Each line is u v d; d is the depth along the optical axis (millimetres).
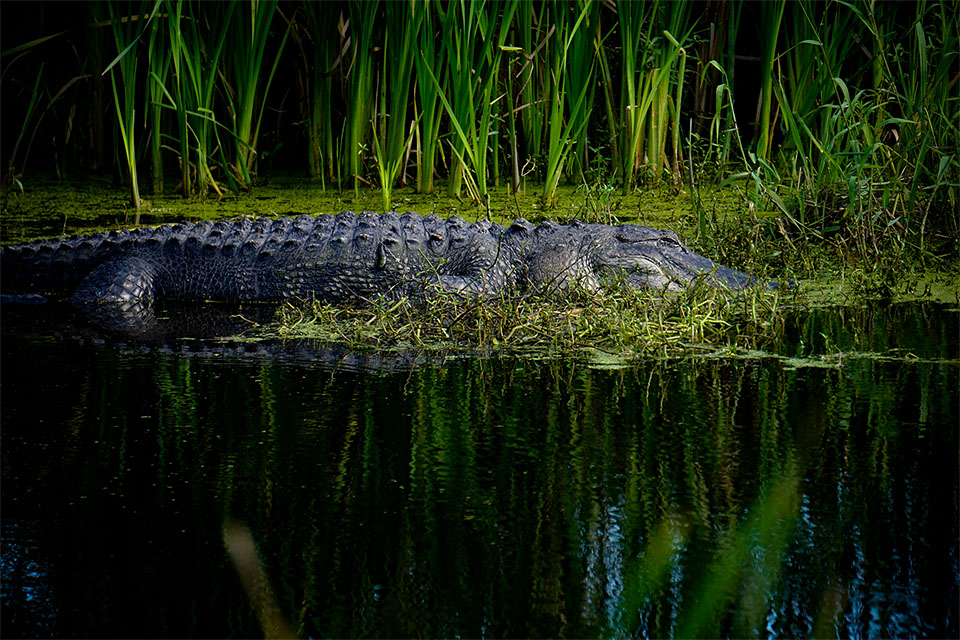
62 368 12273
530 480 8484
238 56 24484
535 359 12672
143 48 25875
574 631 6152
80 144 28266
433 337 13961
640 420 10047
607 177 25109
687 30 23969
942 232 18578
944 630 6098
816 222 18641
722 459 8906
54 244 17859
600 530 7512
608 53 25672
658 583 6680
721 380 11469
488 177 26375
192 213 21828
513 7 21375
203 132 23969
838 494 8102
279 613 6367
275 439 9578
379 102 25812
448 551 7207
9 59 27516
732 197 22703
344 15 26875
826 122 20312
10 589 6738
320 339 14008
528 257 16672
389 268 16812
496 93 25406
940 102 18953
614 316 13820
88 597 6613
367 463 8930
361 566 7008
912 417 9992
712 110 27578
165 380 11680
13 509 7980
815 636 6055
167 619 6336
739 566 6910
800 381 11336
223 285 17078
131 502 8117
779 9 24219
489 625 6219
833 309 15141
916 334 13523
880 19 22844
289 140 29141
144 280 16891
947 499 7977
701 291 14734
